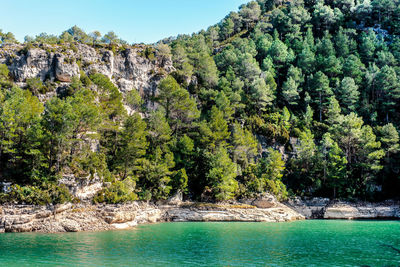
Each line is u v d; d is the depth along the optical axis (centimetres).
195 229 5478
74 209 5200
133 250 3588
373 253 3575
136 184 6956
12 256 3183
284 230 5484
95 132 7294
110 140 7444
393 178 8806
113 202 5747
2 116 5516
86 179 5681
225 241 4291
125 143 6975
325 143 8950
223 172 7425
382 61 12375
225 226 5962
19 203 4862
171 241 4228
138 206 6372
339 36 14025
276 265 3003
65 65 8269
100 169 6119
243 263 3064
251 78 11600
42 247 3631
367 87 11344
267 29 18100
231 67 11881
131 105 9125
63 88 8050
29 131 5572
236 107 10306
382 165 8819
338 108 10181
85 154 6241
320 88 10944
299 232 5262
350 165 9006
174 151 8031
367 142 8831
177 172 7388
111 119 8031
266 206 7375
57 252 3394
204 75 11400
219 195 7206
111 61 9588
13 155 5734
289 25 16462
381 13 16825
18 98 6053
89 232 4862
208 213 6869
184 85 10562
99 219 5250
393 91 10675
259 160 8862
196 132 8744
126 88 9625
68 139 5819
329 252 3612
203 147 8431
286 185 8781
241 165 8825
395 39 14088
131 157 6881
